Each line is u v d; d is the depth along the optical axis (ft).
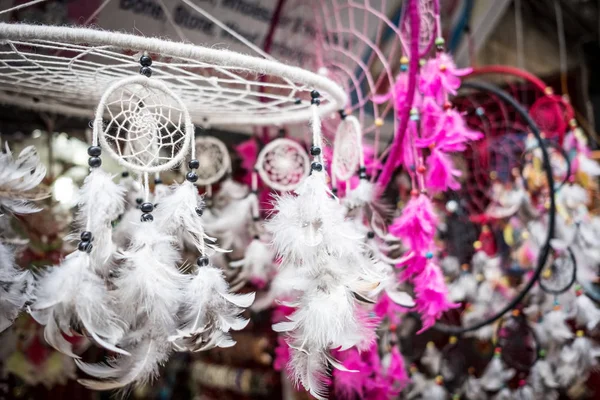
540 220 5.56
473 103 6.57
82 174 5.75
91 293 2.47
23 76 4.08
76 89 4.03
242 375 6.59
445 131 3.86
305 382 2.89
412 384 5.65
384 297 4.25
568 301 5.45
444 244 5.91
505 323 5.74
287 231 2.92
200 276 2.83
